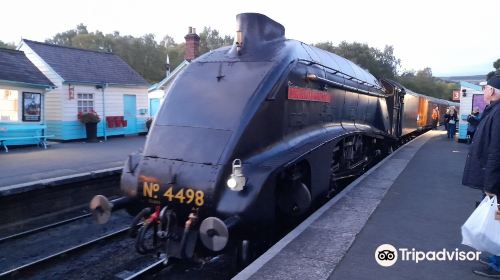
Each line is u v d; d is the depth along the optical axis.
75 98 18.25
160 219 5.02
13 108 15.49
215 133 5.29
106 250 7.57
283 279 4.25
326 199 8.04
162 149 5.39
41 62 18.02
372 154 12.19
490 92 4.39
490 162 4.09
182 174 5.05
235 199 4.83
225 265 6.37
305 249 5.05
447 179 9.59
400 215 6.56
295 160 5.59
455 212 6.77
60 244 7.94
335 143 7.33
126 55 57.16
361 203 7.23
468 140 18.17
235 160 4.85
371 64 57.41
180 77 6.24
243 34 6.31
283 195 5.70
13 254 7.41
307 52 7.45
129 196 5.38
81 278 6.41
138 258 7.19
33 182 9.12
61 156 13.64
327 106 7.91
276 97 5.84
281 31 6.98
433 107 35.81
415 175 10.09
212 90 5.81
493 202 4.14
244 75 5.88
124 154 14.31
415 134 25.19
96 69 19.97
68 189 9.90
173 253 5.04
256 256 5.76
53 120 18.12
